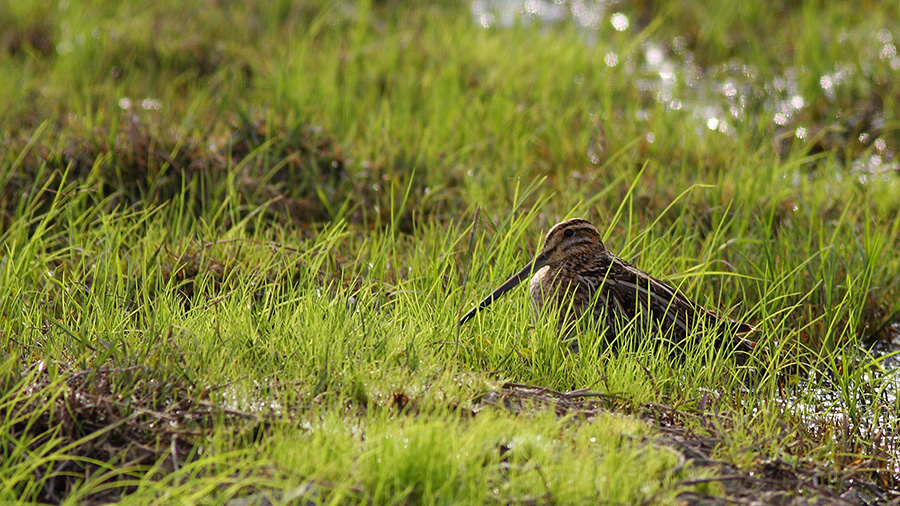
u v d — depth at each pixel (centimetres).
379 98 1698
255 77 1784
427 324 896
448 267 1066
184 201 1280
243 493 645
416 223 1272
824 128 1566
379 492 617
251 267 1055
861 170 1423
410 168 1370
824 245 1189
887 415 880
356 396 772
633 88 1862
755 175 1341
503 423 703
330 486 619
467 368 846
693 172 1403
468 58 1877
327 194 1305
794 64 1997
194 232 1170
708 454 739
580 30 2327
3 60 1830
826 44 2047
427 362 827
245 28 2050
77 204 1186
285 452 662
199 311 927
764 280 1048
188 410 716
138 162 1291
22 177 1256
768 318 964
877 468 771
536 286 1009
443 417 718
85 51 1830
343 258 1118
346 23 2162
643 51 2189
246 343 834
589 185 1350
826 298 1045
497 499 632
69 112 1518
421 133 1493
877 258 1144
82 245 1101
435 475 637
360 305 923
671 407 805
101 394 721
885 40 2062
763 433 789
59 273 1049
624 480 650
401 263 1108
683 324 955
